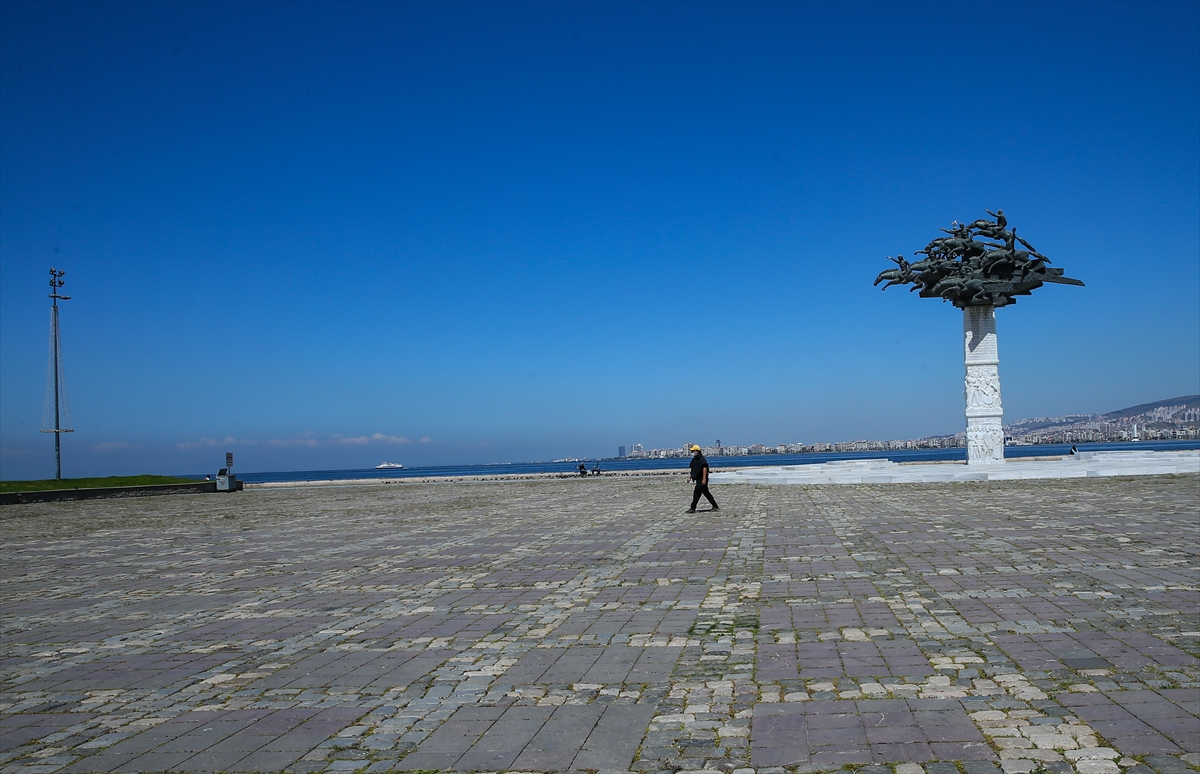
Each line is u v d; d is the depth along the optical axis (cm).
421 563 1549
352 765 568
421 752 586
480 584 1283
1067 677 689
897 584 1134
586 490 4262
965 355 3978
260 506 3681
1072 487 2855
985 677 699
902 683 693
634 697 688
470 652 855
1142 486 2798
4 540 2352
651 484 4688
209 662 862
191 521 2842
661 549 1631
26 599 1319
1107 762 521
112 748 618
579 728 620
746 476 4241
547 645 872
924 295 3962
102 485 4997
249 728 650
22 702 747
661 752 569
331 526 2453
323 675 792
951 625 883
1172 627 838
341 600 1190
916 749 554
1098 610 923
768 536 1775
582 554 1598
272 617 1084
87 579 1516
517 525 2284
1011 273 3834
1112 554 1313
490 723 638
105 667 861
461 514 2783
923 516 2050
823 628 898
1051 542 1475
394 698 711
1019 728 582
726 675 739
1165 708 608
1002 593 1039
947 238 3925
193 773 565
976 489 2950
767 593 1117
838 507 2441
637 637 894
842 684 698
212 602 1218
